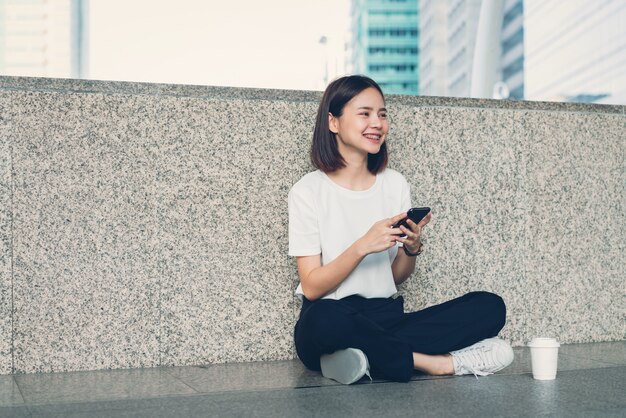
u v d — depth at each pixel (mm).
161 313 3223
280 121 3400
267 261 3365
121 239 3189
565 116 3844
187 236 3268
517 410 2230
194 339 3260
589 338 3857
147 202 3227
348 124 3061
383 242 2801
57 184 3129
